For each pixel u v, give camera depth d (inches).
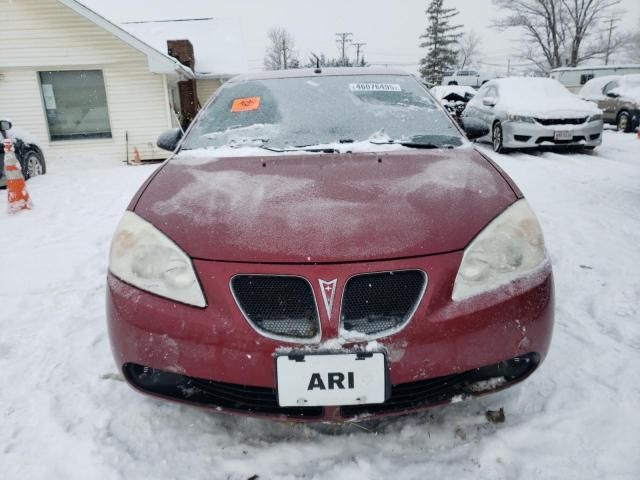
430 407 58.2
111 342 61.7
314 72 110.3
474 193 66.2
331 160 78.9
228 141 90.9
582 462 59.6
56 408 72.6
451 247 57.4
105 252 149.3
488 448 62.1
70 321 101.9
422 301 55.4
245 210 62.8
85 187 269.1
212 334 55.6
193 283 57.1
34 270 134.3
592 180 230.1
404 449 63.1
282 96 101.3
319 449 63.4
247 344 54.9
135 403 73.5
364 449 63.2
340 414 57.0
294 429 67.4
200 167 79.0
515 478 57.8
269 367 54.9
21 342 93.1
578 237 144.5
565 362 79.6
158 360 57.8
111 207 213.8
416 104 100.0
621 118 469.4
